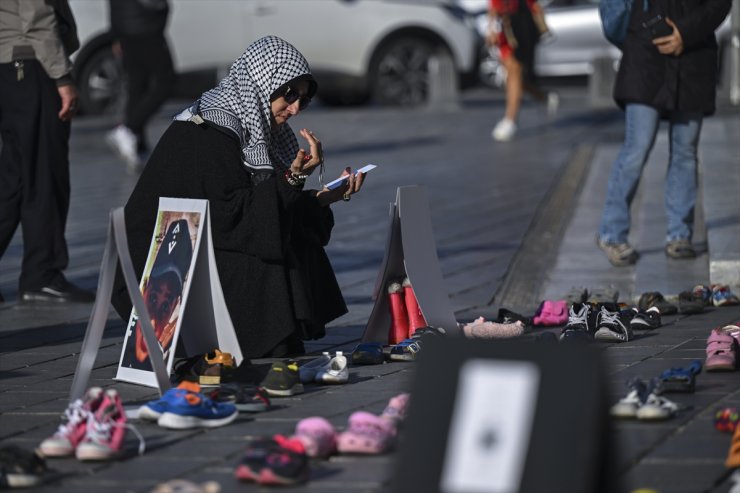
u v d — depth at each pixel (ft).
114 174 146.41
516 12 168.35
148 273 57.77
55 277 82.84
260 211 59.16
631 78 84.43
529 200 120.98
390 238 63.93
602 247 87.40
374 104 225.35
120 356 63.26
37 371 61.87
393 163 149.38
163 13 153.48
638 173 86.33
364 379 57.52
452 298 79.00
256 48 61.98
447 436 30.48
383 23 209.87
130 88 156.46
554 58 229.86
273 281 60.18
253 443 42.47
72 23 83.71
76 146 173.17
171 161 60.80
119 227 52.21
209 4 202.18
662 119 88.89
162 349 55.42
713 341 57.26
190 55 202.59
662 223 100.94
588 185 127.44
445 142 168.96
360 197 125.29
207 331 57.72
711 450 43.68
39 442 48.44
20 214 83.15
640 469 41.70
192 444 46.70
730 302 73.00
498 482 29.78
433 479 30.32
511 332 63.98
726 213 91.50
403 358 61.00
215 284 56.75
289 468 41.04
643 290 76.95
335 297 64.34
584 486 29.35
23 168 81.71
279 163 64.64
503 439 30.01
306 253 62.69
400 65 212.23
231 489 41.27
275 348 61.11
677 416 48.19
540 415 29.91
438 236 103.50
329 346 65.98
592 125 183.83
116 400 45.50
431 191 128.06
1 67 81.05
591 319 64.59
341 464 43.75
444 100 208.85
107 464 44.50
